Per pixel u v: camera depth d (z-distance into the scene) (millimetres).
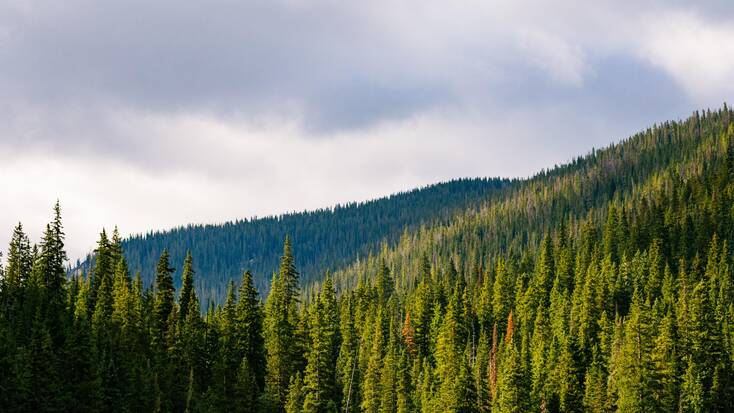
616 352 104812
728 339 103625
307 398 100688
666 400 93688
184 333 102875
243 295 112312
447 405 96750
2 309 94062
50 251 103375
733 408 94188
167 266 112625
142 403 87750
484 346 110000
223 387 97812
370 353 118188
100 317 101375
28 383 78000
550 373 102000
